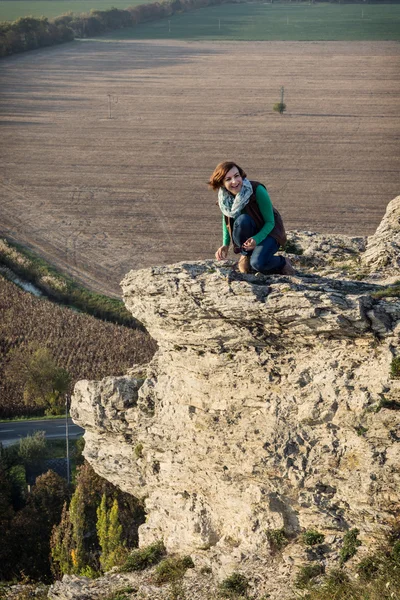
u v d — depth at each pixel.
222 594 12.09
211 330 12.93
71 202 90.94
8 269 71.44
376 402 11.73
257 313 12.21
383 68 198.25
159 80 181.12
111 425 15.64
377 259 15.34
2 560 35.44
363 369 11.98
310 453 12.35
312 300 11.88
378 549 11.57
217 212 86.69
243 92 165.62
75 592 13.95
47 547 36.22
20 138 123.25
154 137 124.12
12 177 101.44
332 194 90.38
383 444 11.70
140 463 15.55
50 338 60.88
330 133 124.56
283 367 12.65
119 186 97.00
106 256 74.56
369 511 11.76
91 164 107.94
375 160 106.56
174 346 13.82
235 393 13.18
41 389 56.03
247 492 13.14
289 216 82.75
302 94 162.38
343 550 11.85
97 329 61.66
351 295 11.99
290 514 12.66
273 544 12.68
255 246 11.73
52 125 132.88
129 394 15.51
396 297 12.15
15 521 36.97
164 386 14.56
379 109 145.12
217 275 12.64
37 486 39.44
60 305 65.81
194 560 13.87
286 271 12.93
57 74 185.75
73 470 46.38
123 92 164.75
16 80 176.38
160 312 13.34
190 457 14.05
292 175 98.94
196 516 14.20
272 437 12.65
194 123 134.12
